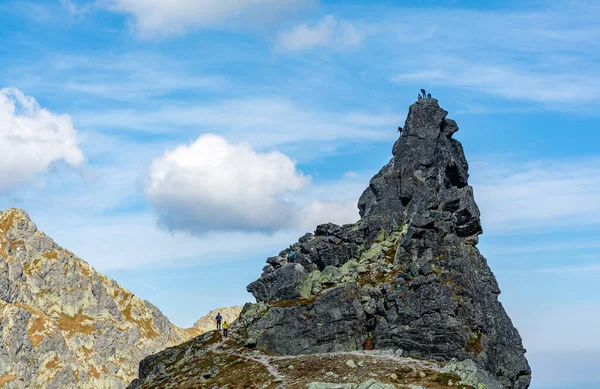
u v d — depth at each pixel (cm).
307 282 11769
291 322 10806
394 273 11194
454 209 11700
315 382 8769
